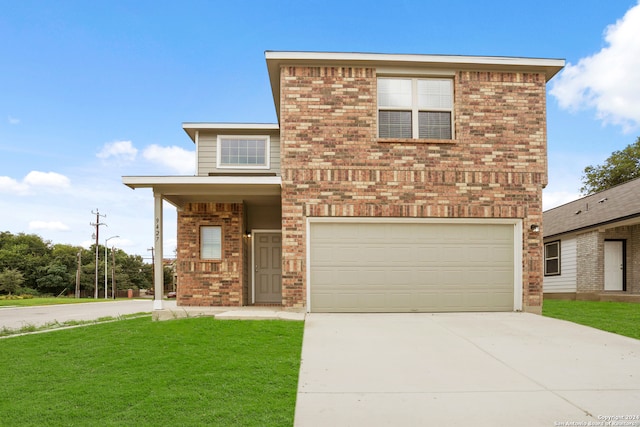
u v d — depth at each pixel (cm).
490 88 1052
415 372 591
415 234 1036
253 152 1402
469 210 1028
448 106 1065
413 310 1024
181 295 1217
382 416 450
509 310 1038
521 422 437
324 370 598
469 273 1038
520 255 1039
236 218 1243
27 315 1605
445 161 1034
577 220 1833
